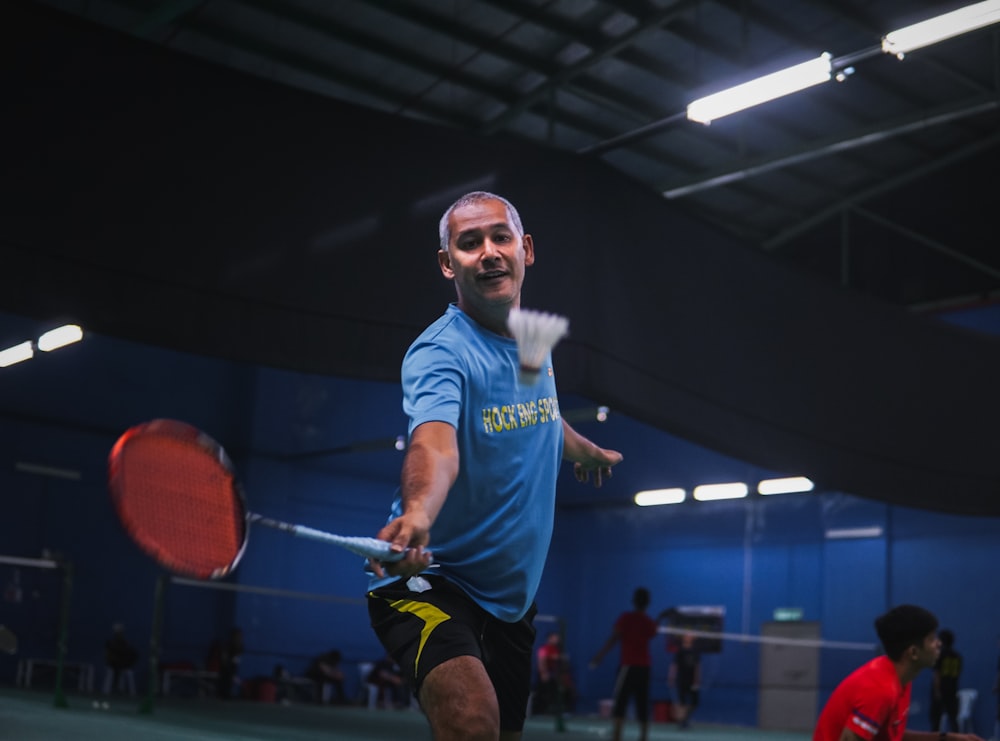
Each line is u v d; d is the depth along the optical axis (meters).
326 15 15.95
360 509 22.56
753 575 22.14
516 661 2.82
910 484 11.00
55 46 6.83
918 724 19.69
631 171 20.17
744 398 9.73
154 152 7.09
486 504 2.68
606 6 16.17
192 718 12.04
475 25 16.44
